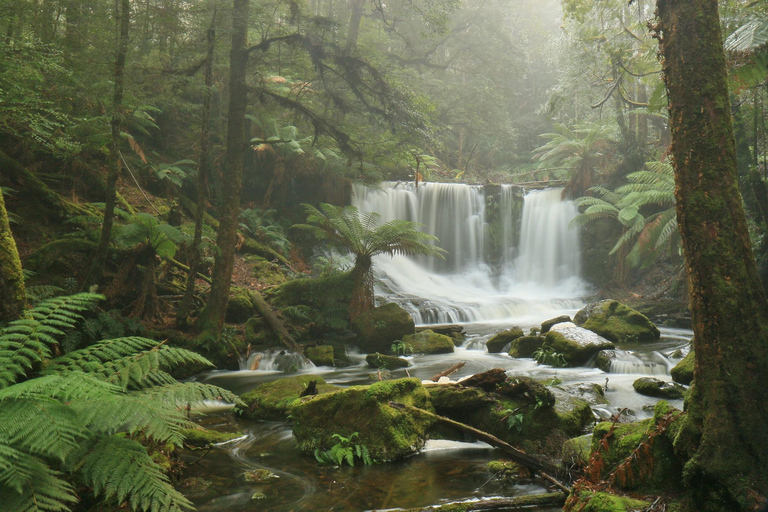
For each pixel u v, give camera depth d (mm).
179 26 9648
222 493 4188
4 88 7512
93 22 8914
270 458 5055
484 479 4480
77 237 10492
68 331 7836
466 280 18938
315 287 12508
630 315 11320
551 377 7980
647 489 3357
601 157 20688
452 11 18594
